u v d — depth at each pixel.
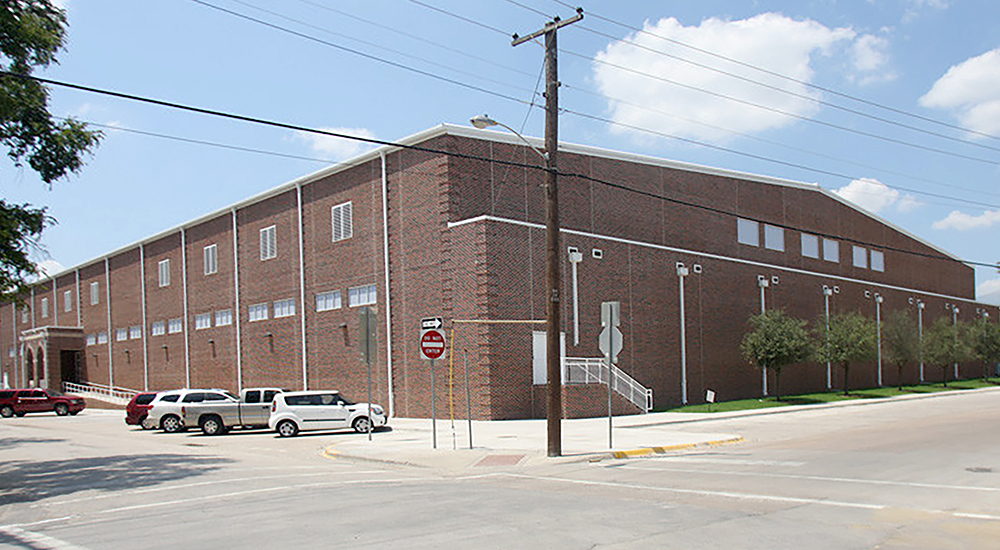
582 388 31.12
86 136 19.22
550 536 9.02
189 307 49.12
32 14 18.06
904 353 54.59
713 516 10.09
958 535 8.82
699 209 42.88
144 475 16.34
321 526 10.01
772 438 22.38
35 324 70.69
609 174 38.16
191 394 29.17
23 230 18.38
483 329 29.94
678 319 38.50
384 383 34.53
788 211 49.62
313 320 38.94
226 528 10.12
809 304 48.88
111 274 58.97
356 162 36.56
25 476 16.88
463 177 32.44
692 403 38.56
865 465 15.08
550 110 18.95
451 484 14.09
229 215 45.78
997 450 17.05
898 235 62.38
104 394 57.56
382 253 35.03
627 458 18.33
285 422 26.73
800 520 9.74
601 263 34.62
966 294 73.25
